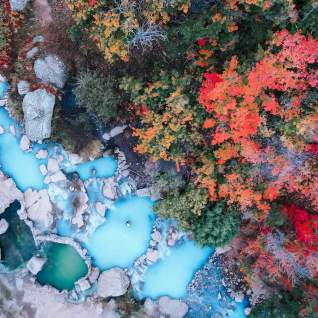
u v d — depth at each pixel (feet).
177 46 50.47
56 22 58.65
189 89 51.34
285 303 56.65
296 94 46.24
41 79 59.67
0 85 62.80
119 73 56.24
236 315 64.28
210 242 56.03
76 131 61.46
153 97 51.49
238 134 47.39
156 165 57.21
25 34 60.13
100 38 48.11
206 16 45.96
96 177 64.28
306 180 50.01
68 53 58.49
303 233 51.80
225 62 47.75
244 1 42.24
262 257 55.57
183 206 56.49
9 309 63.93
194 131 52.16
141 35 47.16
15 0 57.72
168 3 44.83
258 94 45.91
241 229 58.29
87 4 47.11
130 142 61.72
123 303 63.67
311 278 53.47
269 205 53.78
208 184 53.67
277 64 44.24
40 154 63.87
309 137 46.57
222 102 45.75
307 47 42.80
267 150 48.26
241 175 51.44
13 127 63.87
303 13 42.52
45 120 59.93
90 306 63.93
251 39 48.34
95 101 55.83
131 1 45.78
